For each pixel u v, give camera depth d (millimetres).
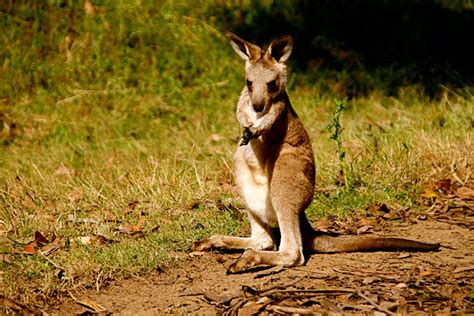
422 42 20422
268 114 9562
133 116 17719
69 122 17422
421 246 9336
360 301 7953
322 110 17562
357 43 20422
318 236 9617
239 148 9883
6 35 20219
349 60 19828
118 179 13539
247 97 10133
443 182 12227
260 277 8805
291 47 9859
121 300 8438
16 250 9953
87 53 19734
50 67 19406
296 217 9289
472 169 12938
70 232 10703
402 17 21078
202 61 19484
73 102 18281
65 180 14031
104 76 19141
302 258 9109
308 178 9555
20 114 17781
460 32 20828
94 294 8648
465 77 19203
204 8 21094
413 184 12320
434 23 21094
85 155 15727
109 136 16875
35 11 20781
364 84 18875
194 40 20016
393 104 17859
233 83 18891
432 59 19891
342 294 8125
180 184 12633
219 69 19266
